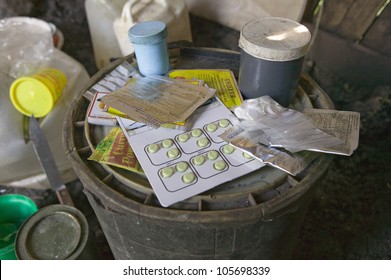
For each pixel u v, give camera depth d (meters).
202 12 1.66
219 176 0.60
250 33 0.69
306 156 0.64
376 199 1.22
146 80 0.78
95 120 0.71
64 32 1.74
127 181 0.61
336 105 1.45
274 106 0.70
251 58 0.68
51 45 1.21
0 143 1.05
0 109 1.04
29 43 1.20
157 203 0.59
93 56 1.67
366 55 1.42
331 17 1.46
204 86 0.76
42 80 1.01
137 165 0.63
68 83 1.14
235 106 0.73
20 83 1.02
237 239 0.61
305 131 0.66
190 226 0.56
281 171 0.63
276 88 0.71
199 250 0.63
